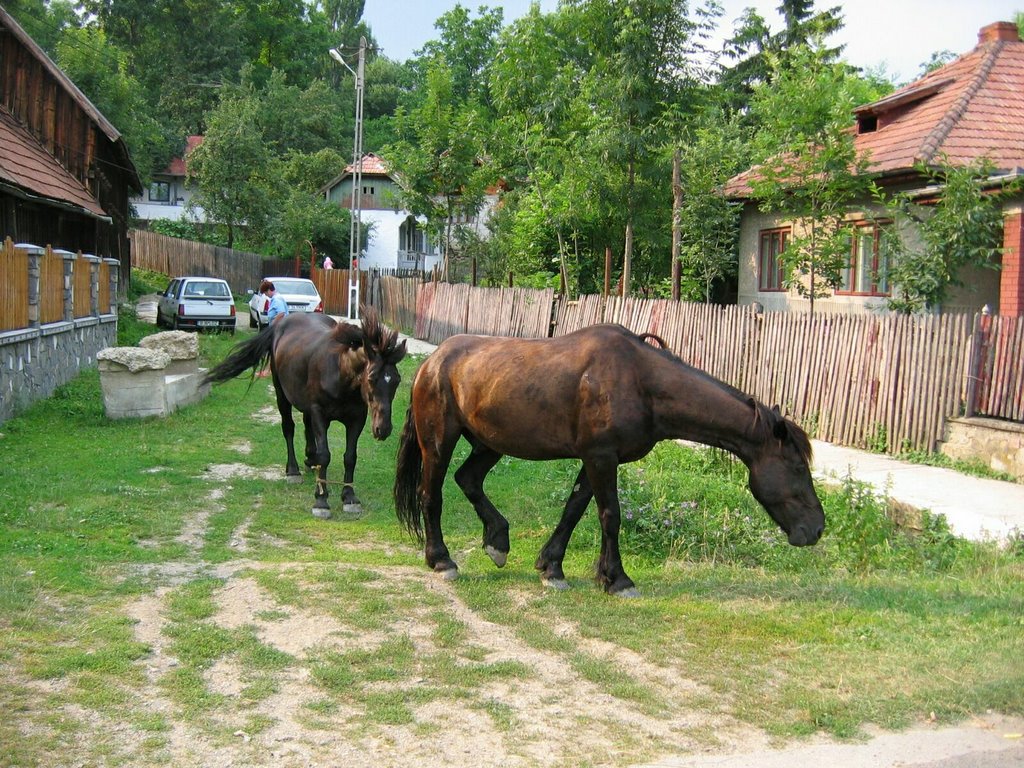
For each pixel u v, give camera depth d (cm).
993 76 1822
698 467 1137
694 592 652
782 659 521
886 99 1920
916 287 1352
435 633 558
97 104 4028
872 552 816
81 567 652
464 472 716
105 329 2055
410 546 792
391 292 3500
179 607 582
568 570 727
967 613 591
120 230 3084
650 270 2452
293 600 605
